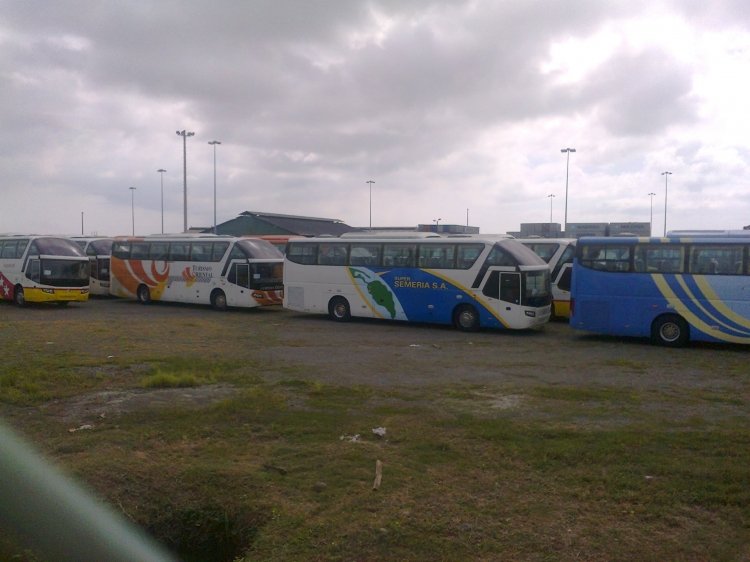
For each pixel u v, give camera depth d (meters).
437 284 20.81
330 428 8.49
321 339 18.00
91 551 6.18
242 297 25.41
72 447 7.64
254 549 5.33
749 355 15.85
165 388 10.96
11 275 26.84
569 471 6.86
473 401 10.20
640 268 17.56
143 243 28.62
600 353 15.93
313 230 53.00
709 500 6.03
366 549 5.20
